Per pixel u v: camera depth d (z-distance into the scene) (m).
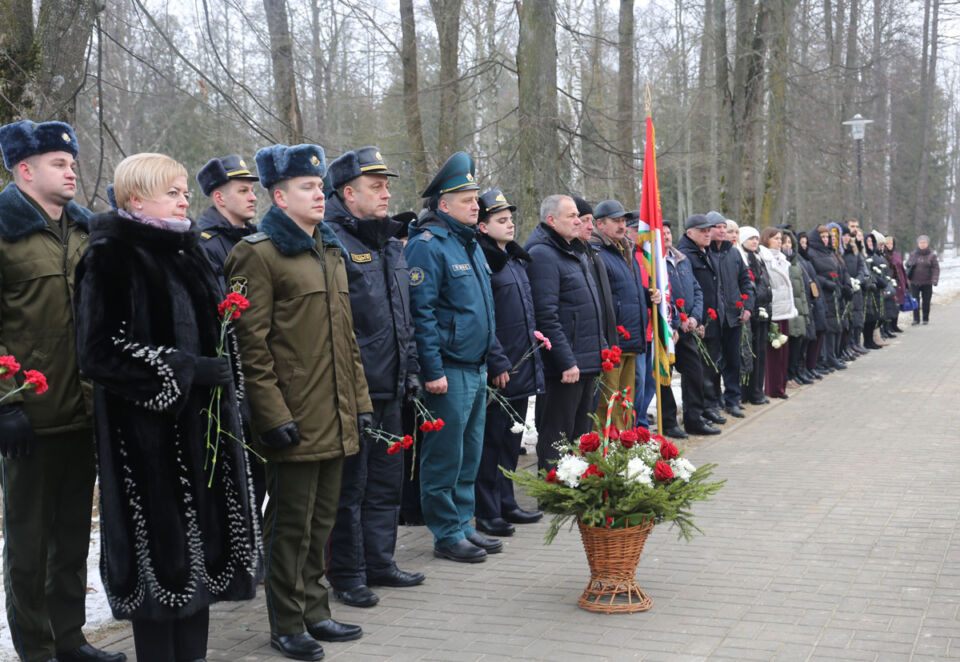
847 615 4.63
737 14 19.20
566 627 4.59
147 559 3.68
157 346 3.66
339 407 4.43
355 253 5.06
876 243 19.03
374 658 4.29
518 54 11.66
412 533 6.54
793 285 12.39
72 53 7.17
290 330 4.33
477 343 5.73
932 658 4.07
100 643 4.54
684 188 44.81
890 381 13.33
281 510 4.39
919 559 5.50
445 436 5.71
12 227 3.91
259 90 12.49
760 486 7.49
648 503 4.67
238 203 5.59
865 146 34.50
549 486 4.75
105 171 14.13
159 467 3.69
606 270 7.60
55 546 4.14
